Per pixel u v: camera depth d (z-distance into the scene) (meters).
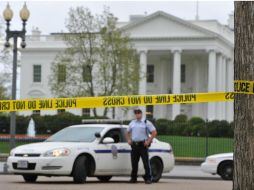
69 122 129.25
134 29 193.62
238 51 20.88
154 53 199.38
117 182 40.34
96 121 68.94
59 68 132.88
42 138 92.94
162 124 122.44
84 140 39.19
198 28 189.75
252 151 20.50
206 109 198.88
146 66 194.62
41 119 130.88
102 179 42.75
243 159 20.58
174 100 33.38
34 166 36.66
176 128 121.69
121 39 133.75
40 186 34.78
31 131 129.00
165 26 192.00
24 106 36.06
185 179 49.88
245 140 20.59
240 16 20.83
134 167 39.44
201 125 119.62
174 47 191.25
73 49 132.75
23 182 38.59
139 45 192.50
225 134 116.19
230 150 92.25
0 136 107.81
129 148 40.75
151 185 37.84
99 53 132.25
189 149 93.06
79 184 37.03
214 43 189.50
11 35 60.28
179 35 190.62
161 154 42.94
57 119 129.75
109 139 39.28
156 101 33.62
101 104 34.94
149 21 193.25
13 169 37.34
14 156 37.56
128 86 132.50
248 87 20.61
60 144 37.88
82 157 37.75
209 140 103.62
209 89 188.88
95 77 133.38
